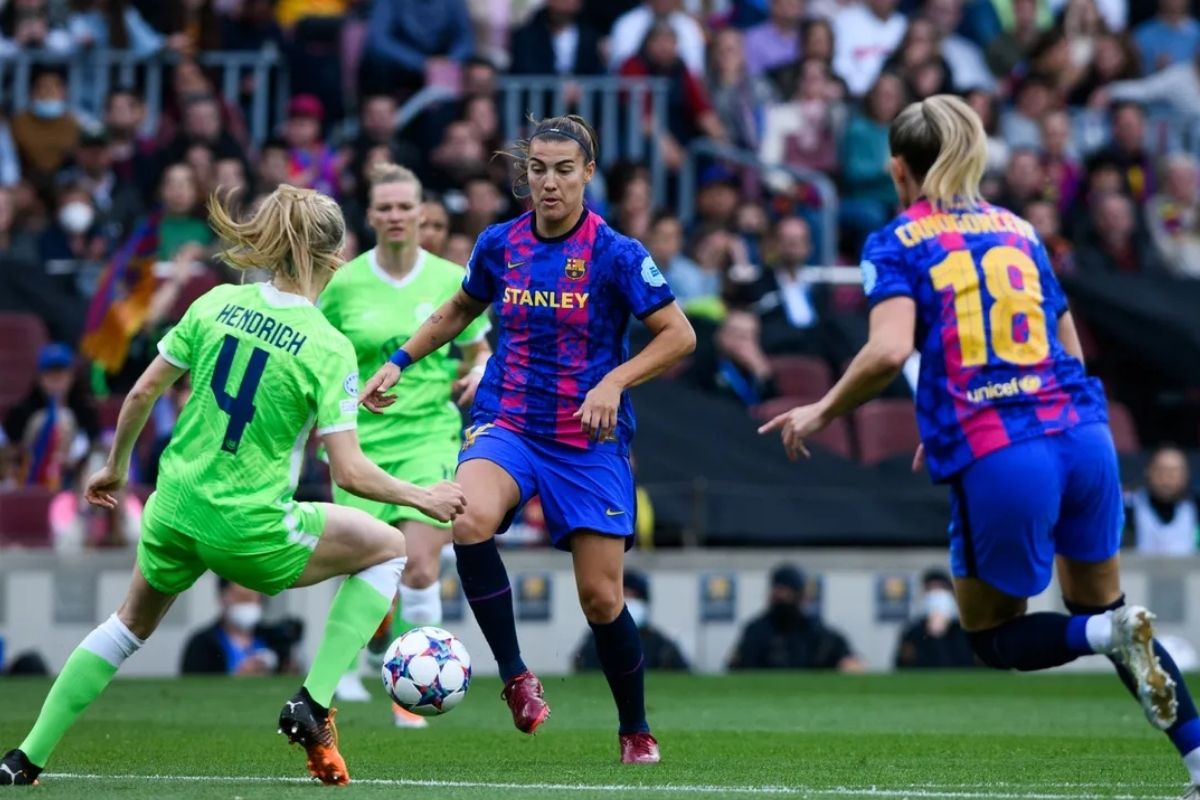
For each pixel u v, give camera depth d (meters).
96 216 56.84
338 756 20.89
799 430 20.00
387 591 21.19
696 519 48.00
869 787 21.09
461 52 63.00
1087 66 69.88
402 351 23.95
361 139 56.06
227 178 54.16
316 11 65.38
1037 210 59.31
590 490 23.16
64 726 21.03
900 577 48.16
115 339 48.22
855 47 68.94
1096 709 35.31
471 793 20.25
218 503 20.31
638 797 19.91
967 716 33.56
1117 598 20.33
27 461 47.62
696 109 62.56
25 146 59.88
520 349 23.34
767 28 68.06
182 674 43.16
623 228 56.56
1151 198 64.12
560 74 62.56
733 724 31.50
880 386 19.73
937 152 20.50
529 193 24.45
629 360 22.94
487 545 23.02
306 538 20.66
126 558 44.25
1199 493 52.62
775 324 55.81
